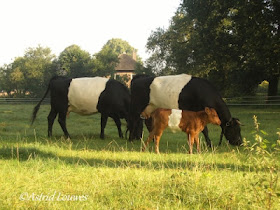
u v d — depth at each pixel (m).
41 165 6.96
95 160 8.38
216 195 5.02
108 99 13.70
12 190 5.17
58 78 14.05
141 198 4.99
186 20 43.53
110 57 70.00
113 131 16.84
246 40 27.69
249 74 34.56
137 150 10.39
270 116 22.83
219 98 11.70
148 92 12.61
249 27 27.50
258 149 5.12
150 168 7.09
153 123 10.03
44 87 68.50
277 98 33.75
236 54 31.89
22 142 10.66
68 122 21.31
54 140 12.53
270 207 4.54
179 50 41.59
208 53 32.31
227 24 33.28
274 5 27.20
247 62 32.19
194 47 34.19
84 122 21.42
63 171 6.64
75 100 13.65
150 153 9.73
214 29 31.67
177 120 9.74
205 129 11.61
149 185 5.56
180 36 48.03
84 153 9.38
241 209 4.60
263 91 47.16
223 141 12.95
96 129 17.64
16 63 69.94
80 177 6.23
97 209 4.59
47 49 73.06
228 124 11.57
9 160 7.69
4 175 6.16
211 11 32.69
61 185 5.72
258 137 5.12
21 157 8.22
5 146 9.12
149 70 54.12
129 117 13.21
